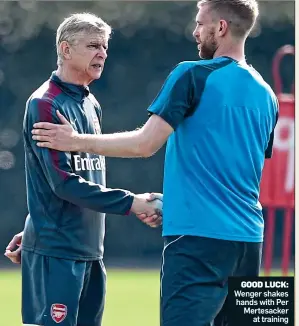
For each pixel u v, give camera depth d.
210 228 15.43
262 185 25.89
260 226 16.06
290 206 25.89
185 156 15.62
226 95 15.57
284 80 53.47
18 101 53.38
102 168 17.72
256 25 53.22
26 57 53.53
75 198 16.53
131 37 53.72
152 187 52.72
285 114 25.64
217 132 15.52
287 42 53.56
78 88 17.22
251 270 16.06
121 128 53.44
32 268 17.20
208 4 15.89
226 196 15.54
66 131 16.19
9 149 52.88
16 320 29.41
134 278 44.09
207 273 15.52
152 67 53.72
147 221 16.84
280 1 53.34
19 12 53.38
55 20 53.47
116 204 16.66
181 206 15.59
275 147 25.75
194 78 15.46
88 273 17.58
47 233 17.02
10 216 52.66
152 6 53.72
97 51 17.00
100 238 17.66
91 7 53.47
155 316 30.78
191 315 15.40
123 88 53.56
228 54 15.95
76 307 17.05
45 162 16.50
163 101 15.43
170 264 15.59
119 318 30.25
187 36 53.75
